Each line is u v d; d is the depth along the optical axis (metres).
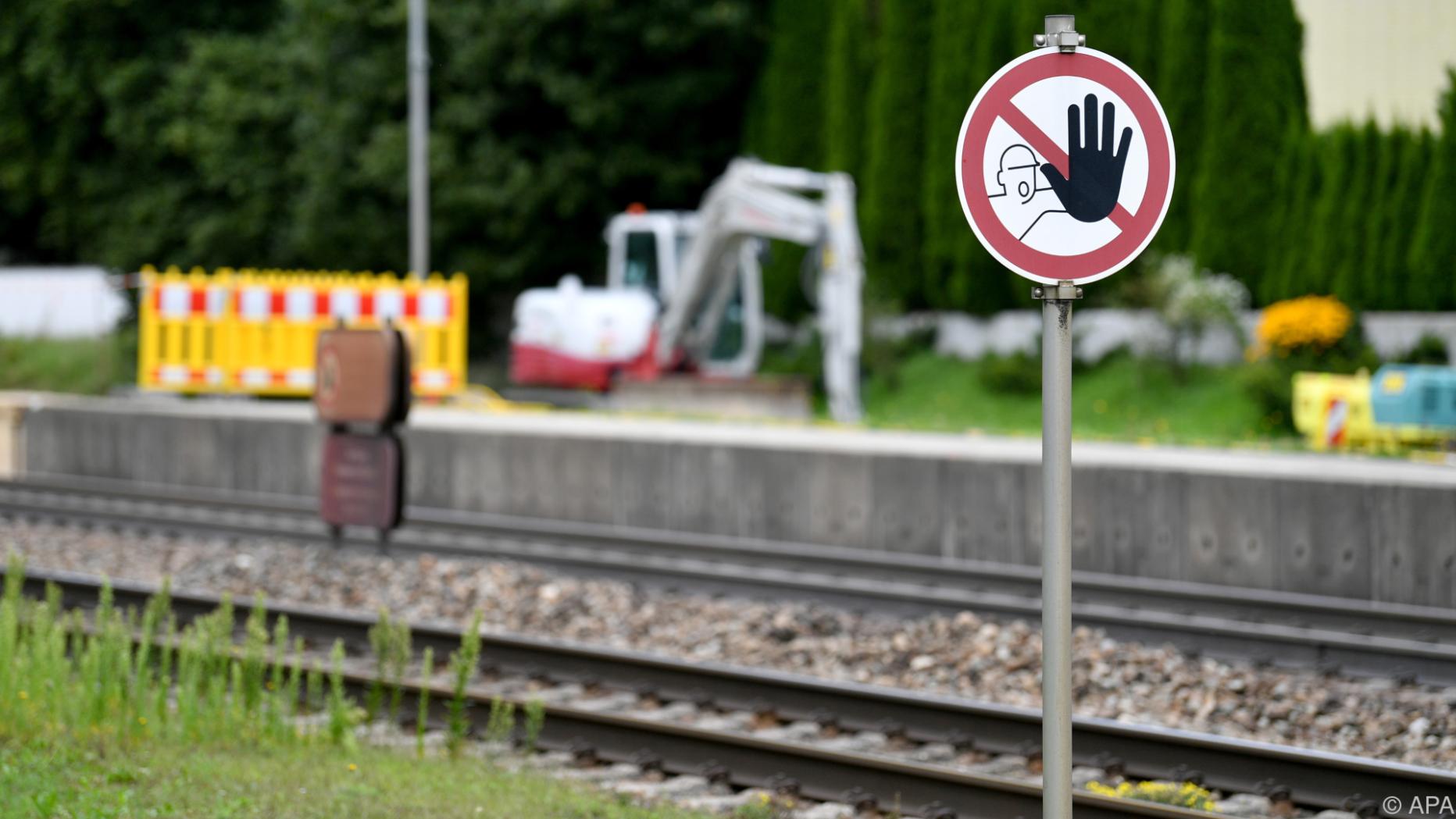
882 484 61.50
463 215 143.75
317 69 141.88
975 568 56.09
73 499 76.81
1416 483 49.88
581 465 69.62
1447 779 27.23
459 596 49.88
